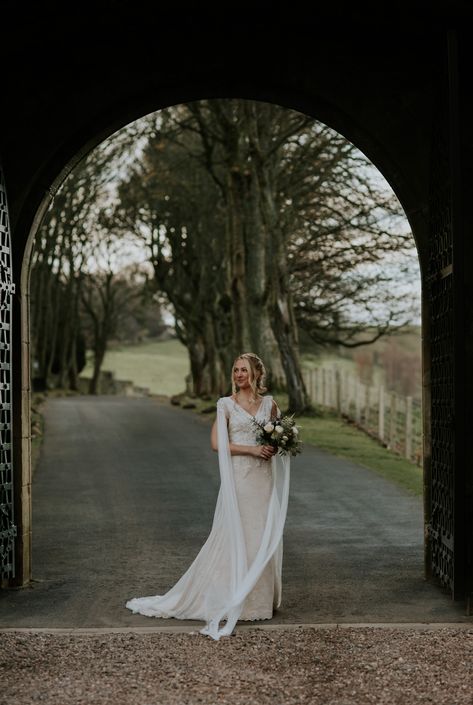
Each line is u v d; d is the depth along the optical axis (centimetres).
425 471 797
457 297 671
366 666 525
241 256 2498
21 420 776
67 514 1148
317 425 2484
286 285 2600
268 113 2416
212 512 1156
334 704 463
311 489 1361
